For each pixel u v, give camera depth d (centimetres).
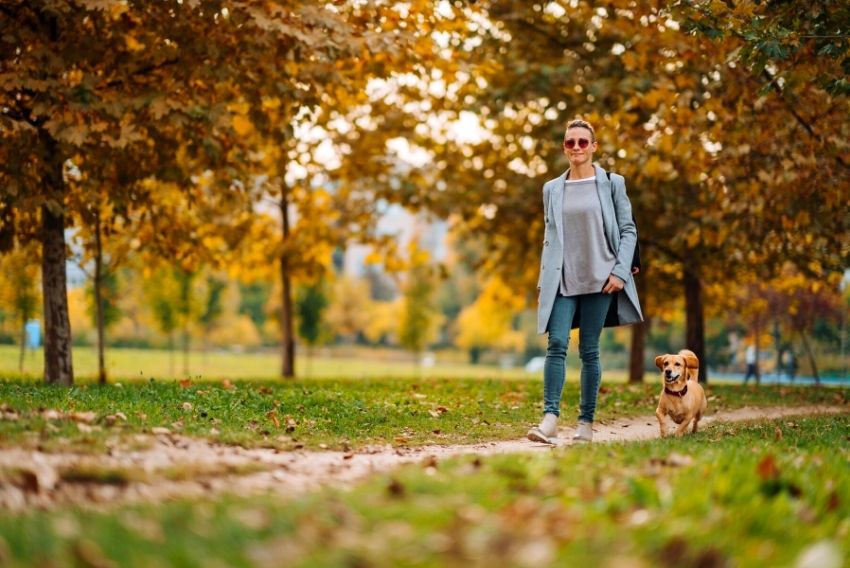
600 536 382
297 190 2356
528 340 9000
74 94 1177
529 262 2445
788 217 1566
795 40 1044
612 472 547
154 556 363
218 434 732
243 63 1272
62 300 1346
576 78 1944
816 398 1662
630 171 1608
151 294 3278
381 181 2248
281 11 1248
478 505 443
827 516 478
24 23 1279
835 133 1353
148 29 1277
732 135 1388
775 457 606
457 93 2028
